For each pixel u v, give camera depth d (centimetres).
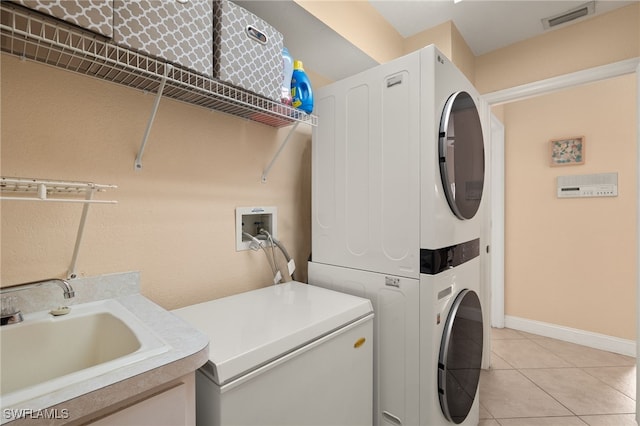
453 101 131
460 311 139
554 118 304
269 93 123
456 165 134
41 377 87
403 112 130
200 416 85
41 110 97
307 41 167
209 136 142
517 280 325
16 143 93
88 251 107
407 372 128
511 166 329
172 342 76
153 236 124
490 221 252
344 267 152
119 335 90
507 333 314
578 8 200
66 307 99
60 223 101
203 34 100
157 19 89
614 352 270
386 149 136
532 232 316
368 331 130
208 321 109
